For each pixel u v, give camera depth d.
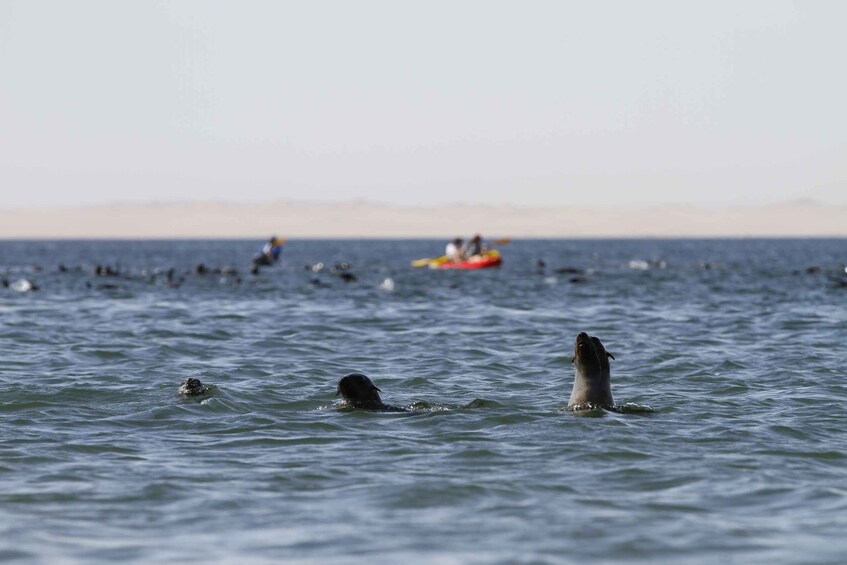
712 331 104.12
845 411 57.62
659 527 35.22
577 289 176.50
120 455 46.06
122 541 33.91
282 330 104.56
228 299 151.62
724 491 39.97
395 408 57.12
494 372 75.69
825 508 37.66
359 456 45.78
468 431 50.59
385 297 156.00
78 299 149.88
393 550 32.91
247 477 42.09
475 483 40.84
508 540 33.88
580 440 48.41
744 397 62.91
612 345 91.62
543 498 38.91
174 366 77.56
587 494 39.47
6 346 89.25
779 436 50.25
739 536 34.25
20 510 37.28
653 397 62.84
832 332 102.50
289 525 35.66
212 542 33.81
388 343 93.62
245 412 56.47
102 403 59.09
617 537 34.12
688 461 44.66
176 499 38.88
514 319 117.31
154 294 162.50
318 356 84.56
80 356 83.19
